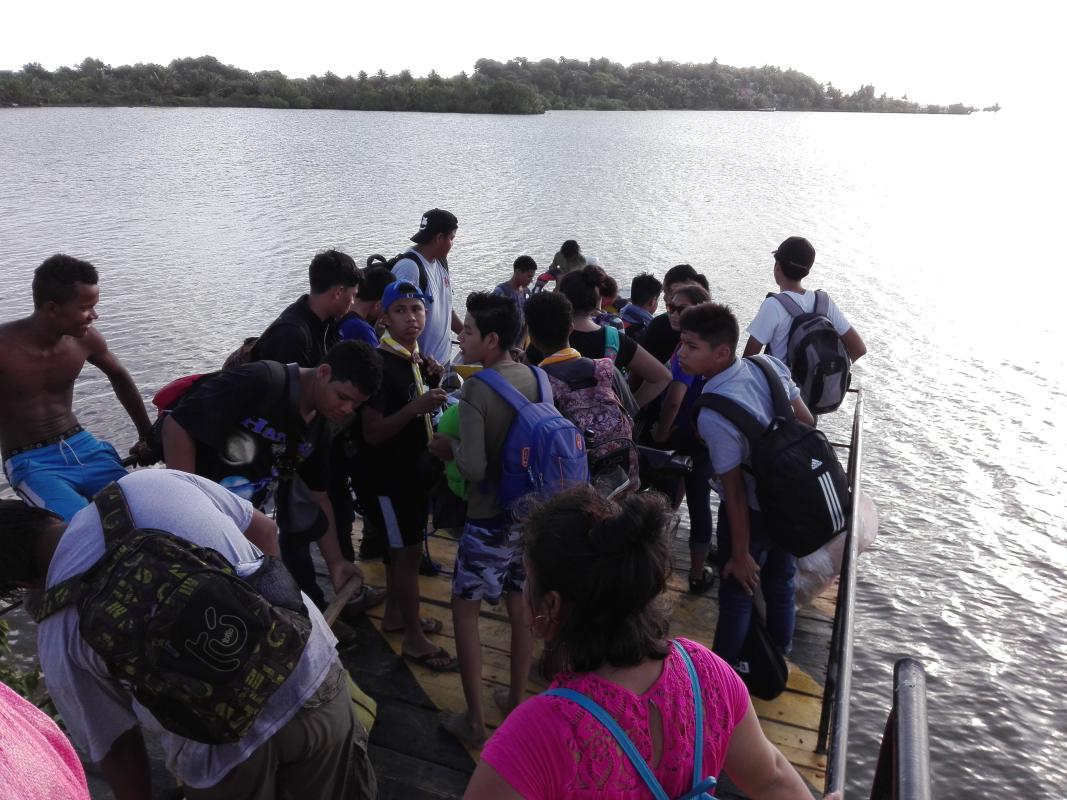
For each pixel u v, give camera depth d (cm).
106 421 1548
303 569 396
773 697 394
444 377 493
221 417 303
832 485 345
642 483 512
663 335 506
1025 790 829
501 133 9519
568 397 379
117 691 215
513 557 356
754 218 4066
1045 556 1217
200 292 2395
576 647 148
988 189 5994
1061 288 2775
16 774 111
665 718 147
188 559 203
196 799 229
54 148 6912
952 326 2317
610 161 6738
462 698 395
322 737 235
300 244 3102
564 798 138
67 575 206
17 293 2314
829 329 501
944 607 1099
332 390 304
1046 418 1700
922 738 165
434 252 520
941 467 1486
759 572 400
